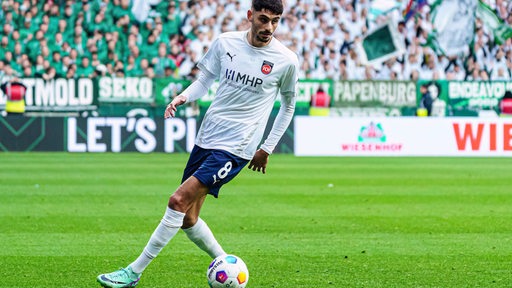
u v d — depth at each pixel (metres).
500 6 94.44
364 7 94.56
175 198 20.44
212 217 36.19
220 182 21.02
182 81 81.44
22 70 87.69
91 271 23.83
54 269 24.06
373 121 80.88
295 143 80.50
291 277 23.06
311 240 29.86
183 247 28.16
